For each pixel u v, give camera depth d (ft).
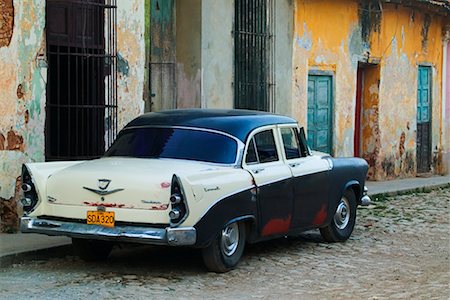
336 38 64.34
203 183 29.45
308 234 41.47
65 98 41.63
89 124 42.34
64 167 32.01
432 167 78.48
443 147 79.97
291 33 59.31
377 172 69.72
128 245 36.47
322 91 63.46
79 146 41.98
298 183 34.94
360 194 40.52
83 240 32.53
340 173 38.40
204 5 51.88
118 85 43.32
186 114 34.35
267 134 34.30
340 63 64.75
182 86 52.47
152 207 28.91
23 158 38.29
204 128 32.94
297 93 60.18
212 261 30.89
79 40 41.98
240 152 32.27
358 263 34.53
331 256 35.88
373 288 29.76
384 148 70.44
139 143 33.04
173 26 52.70
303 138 36.81
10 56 37.70
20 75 38.11
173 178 28.78
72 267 32.14
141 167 30.45
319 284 30.32
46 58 39.52
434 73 78.38
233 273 31.71
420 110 76.74
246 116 34.35
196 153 32.07
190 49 52.16
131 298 27.27
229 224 30.89
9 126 37.70
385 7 69.97
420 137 76.89
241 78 55.11
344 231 39.47
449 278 31.71
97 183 29.58
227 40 53.83
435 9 74.33
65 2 41.32
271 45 57.41
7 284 28.94
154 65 51.93
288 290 29.19
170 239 28.55
